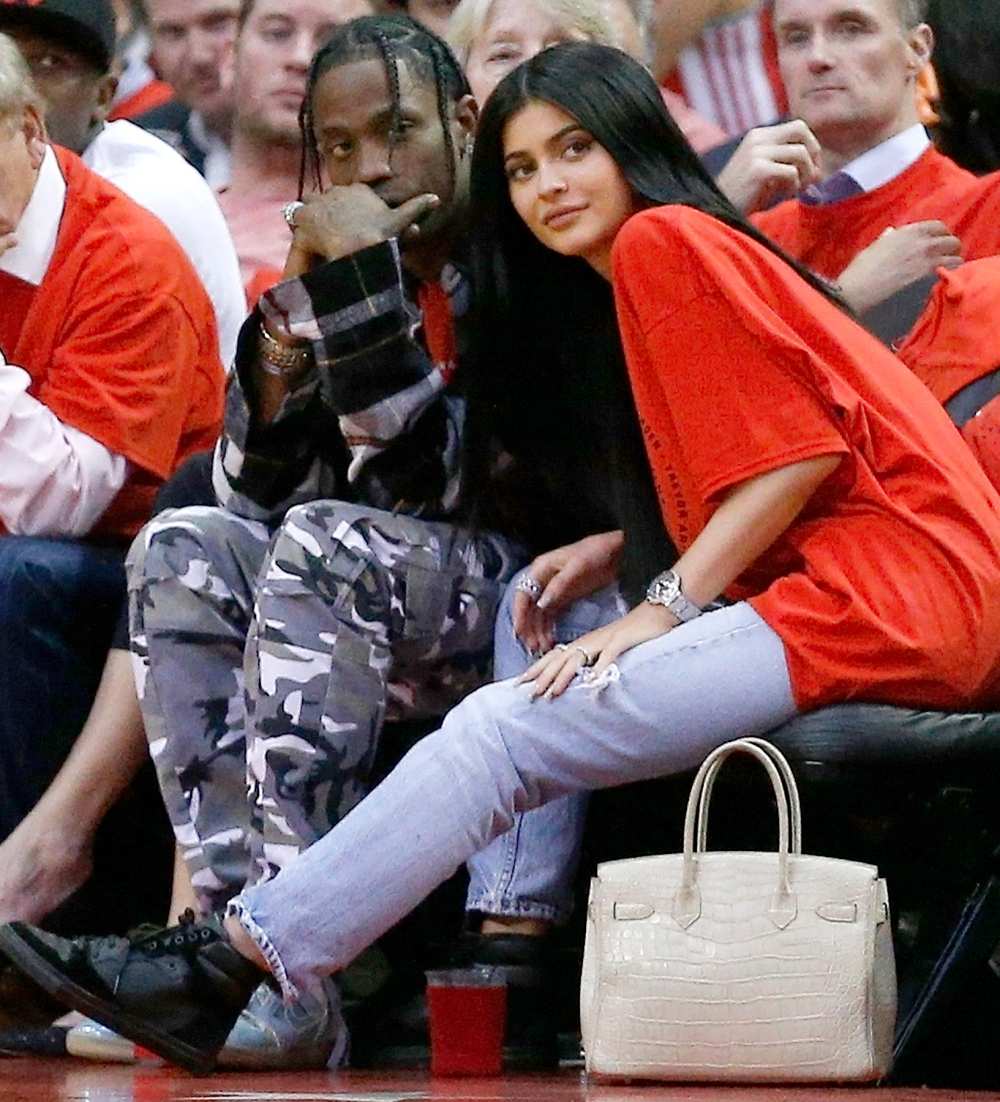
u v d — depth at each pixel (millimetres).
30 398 12953
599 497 11305
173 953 10031
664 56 16672
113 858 12938
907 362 11227
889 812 10125
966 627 9695
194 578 11328
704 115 16719
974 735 9633
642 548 10820
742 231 10320
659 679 9742
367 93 11438
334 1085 9656
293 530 10836
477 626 11219
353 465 11156
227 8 17375
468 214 11180
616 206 10531
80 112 14930
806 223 13453
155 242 13523
